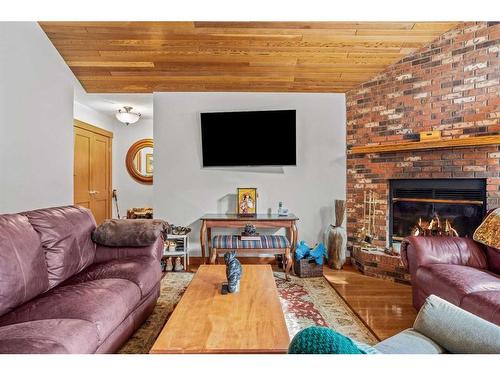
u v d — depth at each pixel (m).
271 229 4.18
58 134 3.45
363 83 3.96
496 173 2.95
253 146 4.09
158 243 2.65
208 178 4.20
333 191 4.19
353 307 2.65
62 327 1.36
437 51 3.30
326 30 3.12
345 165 4.20
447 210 3.36
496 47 2.95
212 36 3.18
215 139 4.11
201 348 1.29
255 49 3.37
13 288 1.63
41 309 1.56
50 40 3.24
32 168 3.05
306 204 4.20
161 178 4.18
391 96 3.67
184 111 4.19
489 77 2.99
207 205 4.20
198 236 4.20
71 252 2.20
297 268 3.54
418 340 1.19
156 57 3.49
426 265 2.40
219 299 1.81
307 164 4.19
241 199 4.07
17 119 2.86
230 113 4.08
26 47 2.95
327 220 4.20
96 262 2.48
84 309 1.57
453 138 3.12
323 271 3.73
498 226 2.38
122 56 3.46
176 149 4.18
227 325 1.49
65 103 3.58
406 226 3.67
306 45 3.32
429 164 3.37
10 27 2.77
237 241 3.47
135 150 5.82
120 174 5.82
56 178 3.42
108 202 5.64
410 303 2.74
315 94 4.20
